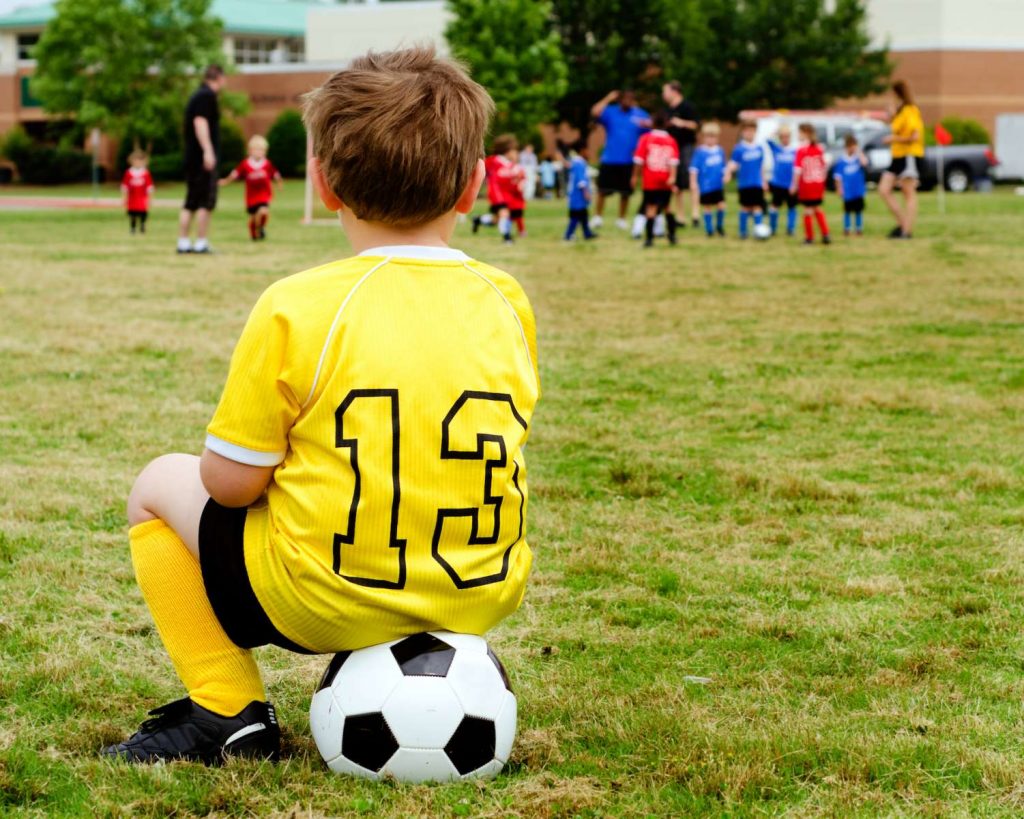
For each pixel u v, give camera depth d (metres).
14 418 5.76
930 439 5.60
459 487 2.17
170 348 7.71
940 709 2.80
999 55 49.81
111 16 46.84
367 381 2.13
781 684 2.96
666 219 15.54
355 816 2.18
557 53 38.75
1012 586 3.68
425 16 57.34
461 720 2.27
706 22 43.72
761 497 4.66
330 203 2.28
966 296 10.41
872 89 43.47
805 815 2.25
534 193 35.97
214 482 2.17
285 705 2.79
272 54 65.94
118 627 3.27
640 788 2.36
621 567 3.85
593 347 8.04
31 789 2.32
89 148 55.31
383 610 2.17
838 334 8.57
